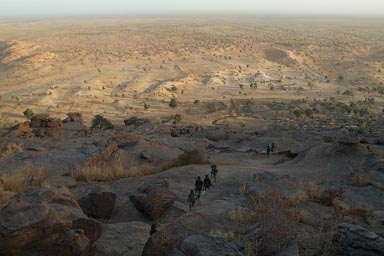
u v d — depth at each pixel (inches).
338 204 635.5
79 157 1005.8
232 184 861.8
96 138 1491.1
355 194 762.8
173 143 1350.9
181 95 7426.2
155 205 639.8
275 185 738.8
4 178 737.6
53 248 366.3
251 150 1675.7
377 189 794.8
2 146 1259.2
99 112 6072.8
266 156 1584.6
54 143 1263.5
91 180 880.3
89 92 7406.5
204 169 995.3
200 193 765.3
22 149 1200.8
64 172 888.3
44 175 853.2
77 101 6727.4
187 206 703.1
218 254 341.7
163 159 1104.2
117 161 1039.6
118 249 472.4
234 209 568.1
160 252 402.3
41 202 390.9
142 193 704.4
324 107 6082.7
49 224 364.5
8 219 351.6
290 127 4389.8
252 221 512.4
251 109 6018.7
